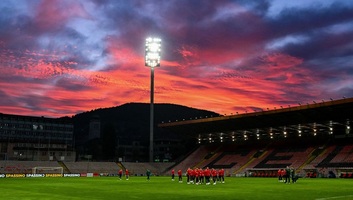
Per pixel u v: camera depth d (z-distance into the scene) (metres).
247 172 99.81
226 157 117.69
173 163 127.50
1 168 102.88
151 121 123.56
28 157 141.88
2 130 174.38
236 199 30.48
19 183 57.75
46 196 33.09
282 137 116.44
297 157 100.31
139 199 30.45
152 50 118.75
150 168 121.75
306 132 111.19
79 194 35.62
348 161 87.81
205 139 132.12
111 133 192.38
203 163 119.44
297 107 86.88
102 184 55.41
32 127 184.50
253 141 122.88
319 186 48.97
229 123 107.12
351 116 88.56
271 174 95.19
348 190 40.91
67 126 197.38
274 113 91.62
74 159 150.25
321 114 89.44
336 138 104.50
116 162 122.25
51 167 106.75
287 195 34.34
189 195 34.53
